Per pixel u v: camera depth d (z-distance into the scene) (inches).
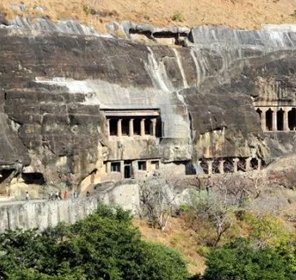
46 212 2689.5
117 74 3656.5
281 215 3437.5
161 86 3846.0
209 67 4141.2
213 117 3826.3
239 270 2330.2
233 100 3971.5
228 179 3508.9
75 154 3213.6
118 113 3555.6
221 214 3184.1
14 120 3164.4
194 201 3280.0
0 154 3021.7
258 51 4404.5
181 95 3838.6
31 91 3230.8
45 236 2390.5
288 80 4261.8
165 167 3708.2
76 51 3570.4
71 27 3841.0
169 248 2657.5
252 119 3981.3
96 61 3609.7
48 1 3924.7
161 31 4264.3
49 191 3154.5
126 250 2277.3
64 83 3400.6
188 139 3754.9
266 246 2871.6
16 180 3112.7
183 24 4426.7
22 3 3759.8
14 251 2214.6
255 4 5029.5
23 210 2628.0
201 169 3791.8
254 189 3595.0
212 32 4382.4
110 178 3499.0
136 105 3636.8
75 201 2795.3
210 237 3070.9
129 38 4116.6
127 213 2628.0
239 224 3208.7
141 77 3752.5
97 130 3353.8
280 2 5231.3
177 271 2426.2
